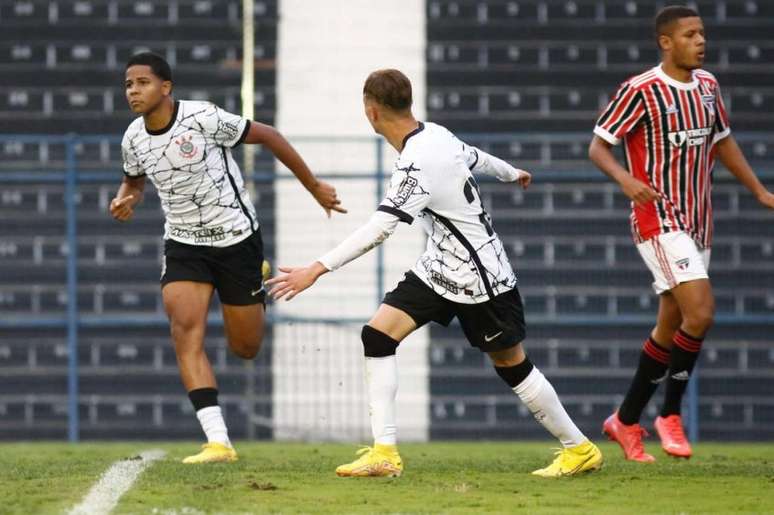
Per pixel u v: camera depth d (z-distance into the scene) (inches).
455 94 1854.1
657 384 836.0
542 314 1662.2
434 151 640.4
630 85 804.0
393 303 665.6
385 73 650.8
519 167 1633.9
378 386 673.0
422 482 646.5
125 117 1835.6
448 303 659.4
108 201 1721.2
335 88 1873.8
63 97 1845.5
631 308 1681.8
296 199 1636.3
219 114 780.0
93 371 1649.9
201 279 794.2
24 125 1822.1
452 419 1632.6
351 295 1631.4
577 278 1685.5
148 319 1565.0
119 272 1697.8
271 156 1587.1
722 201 1737.2
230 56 1870.1
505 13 1895.9
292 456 875.4
